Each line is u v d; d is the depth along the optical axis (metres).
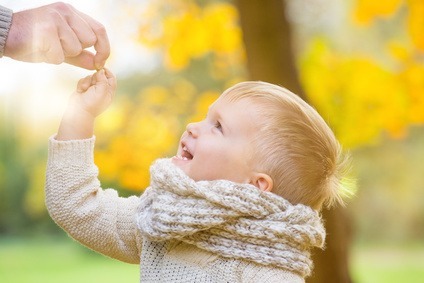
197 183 1.88
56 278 11.38
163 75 8.59
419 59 5.07
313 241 1.96
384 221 16.22
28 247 16.88
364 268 12.09
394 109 4.86
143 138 6.05
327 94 4.84
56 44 1.88
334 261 4.07
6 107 8.80
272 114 1.99
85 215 1.99
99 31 1.99
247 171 1.95
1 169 15.38
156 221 1.89
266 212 1.90
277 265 1.90
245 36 4.18
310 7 7.56
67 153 2.00
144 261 1.98
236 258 1.90
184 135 2.03
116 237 2.04
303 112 2.04
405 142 11.88
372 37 7.30
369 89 4.86
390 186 13.52
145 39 5.41
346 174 2.17
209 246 1.90
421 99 4.88
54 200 1.98
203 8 5.21
